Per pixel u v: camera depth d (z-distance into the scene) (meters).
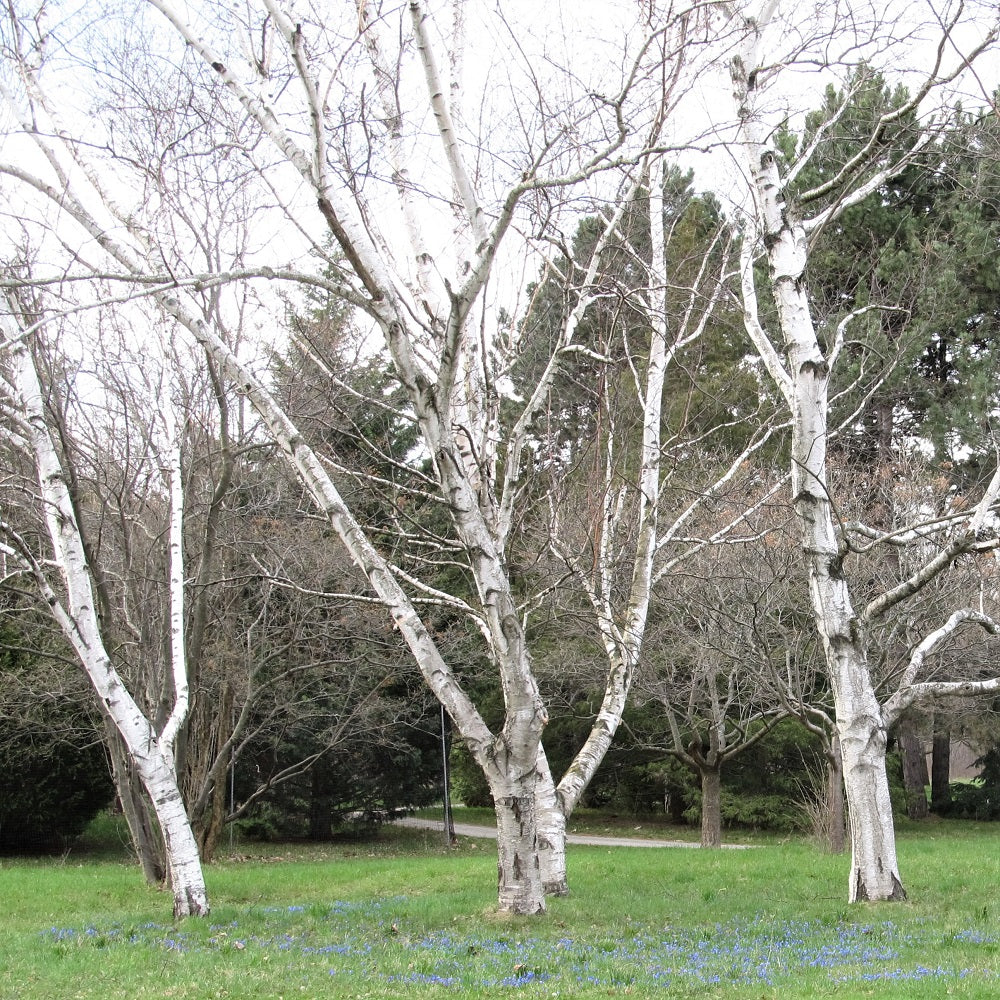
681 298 14.64
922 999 6.52
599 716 12.22
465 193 9.52
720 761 21.05
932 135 10.79
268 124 8.82
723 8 10.35
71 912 13.24
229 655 17.41
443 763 26.14
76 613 11.23
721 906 11.55
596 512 11.90
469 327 11.25
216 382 12.90
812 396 10.85
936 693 10.83
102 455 15.98
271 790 25.20
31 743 21.39
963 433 20.78
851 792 10.98
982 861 15.61
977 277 21.17
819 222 11.12
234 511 15.29
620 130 8.09
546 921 9.89
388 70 10.40
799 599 17.80
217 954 9.06
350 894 14.38
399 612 9.74
